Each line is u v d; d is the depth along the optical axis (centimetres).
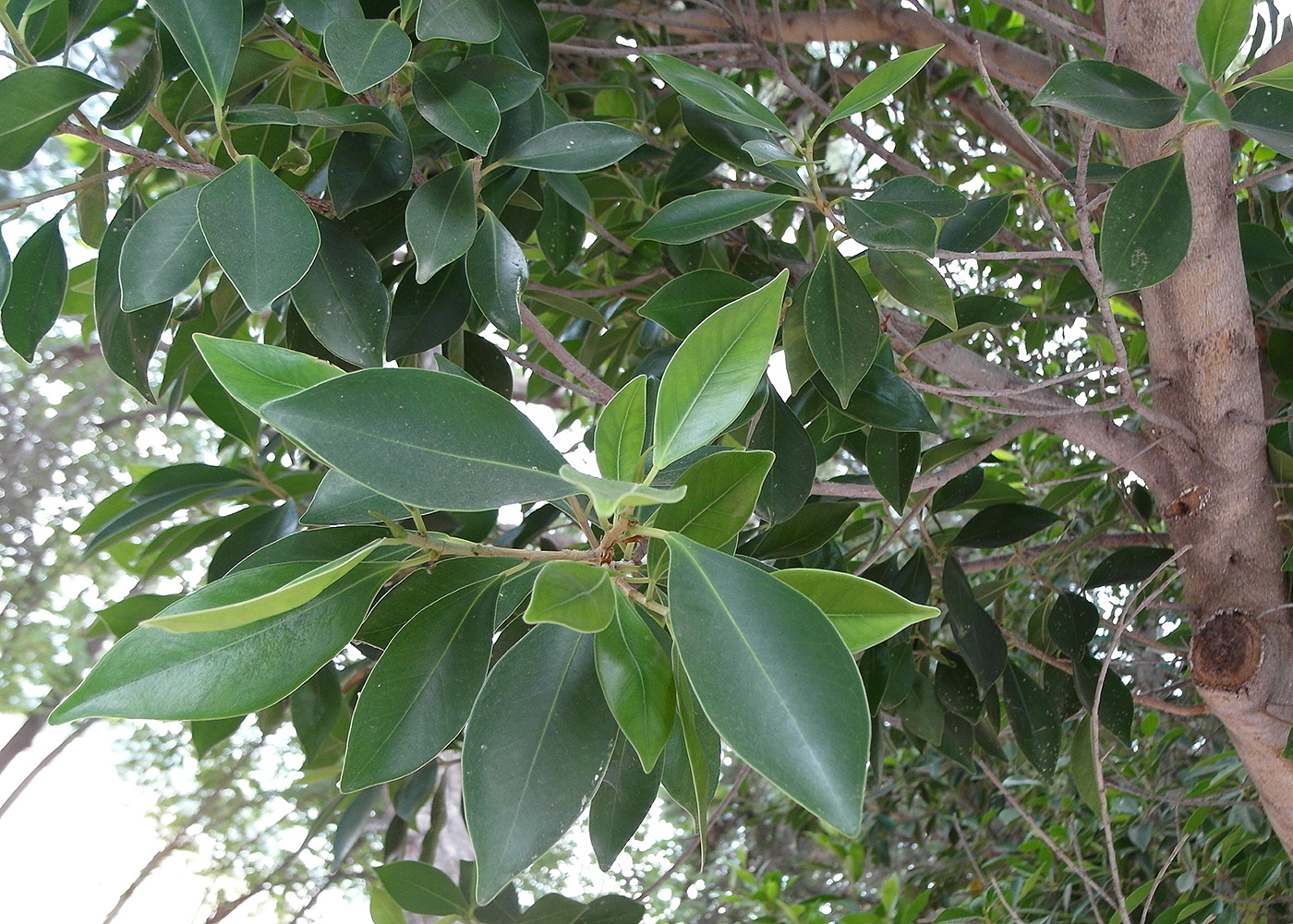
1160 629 222
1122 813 221
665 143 175
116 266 97
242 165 82
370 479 54
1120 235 89
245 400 59
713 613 54
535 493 57
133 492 128
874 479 117
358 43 85
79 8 90
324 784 461
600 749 65
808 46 254
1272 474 131
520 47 115
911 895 302
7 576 441
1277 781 128
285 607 52
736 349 61
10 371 441
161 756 495
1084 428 132
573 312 143
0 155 86
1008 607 260
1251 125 83
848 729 51
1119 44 107
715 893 418
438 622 71
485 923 121
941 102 244
